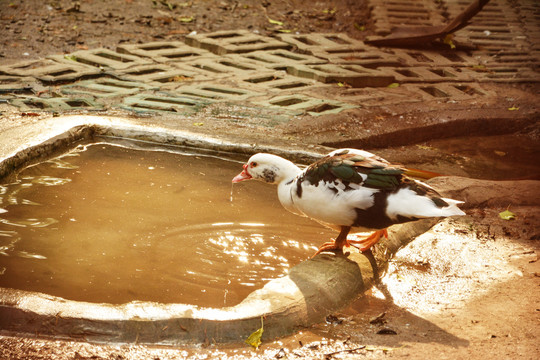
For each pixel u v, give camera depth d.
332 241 5.54
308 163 7.15
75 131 7.40
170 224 5.77
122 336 4.07
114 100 8.91
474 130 9.17
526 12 14.81
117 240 5.45
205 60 11.06
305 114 8.82
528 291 4.91
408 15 14.18
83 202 6.09
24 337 4.04
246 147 7.26
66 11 13.07
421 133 8.79
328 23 13.95
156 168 6.98
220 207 6.15
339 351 4.11
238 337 4.16
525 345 4.20
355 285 4.84
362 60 11.54
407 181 4.73
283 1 14.98
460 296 4.85
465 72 11.41
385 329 4.35
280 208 6.22
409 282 5.04
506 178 7.79
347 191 4.75
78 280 4.83
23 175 6.59
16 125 7.54
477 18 14.34
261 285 4.91
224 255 5.32
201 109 8.77
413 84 10.62
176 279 4.92
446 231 5.82
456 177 6.73
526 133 9.34
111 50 11.35
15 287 4.68
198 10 13.92
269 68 10.84
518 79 11.07
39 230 5.54
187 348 4.07
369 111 9.14
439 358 4.04
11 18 12.46
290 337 4.26
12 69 9.89
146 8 13.76
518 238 5.73
